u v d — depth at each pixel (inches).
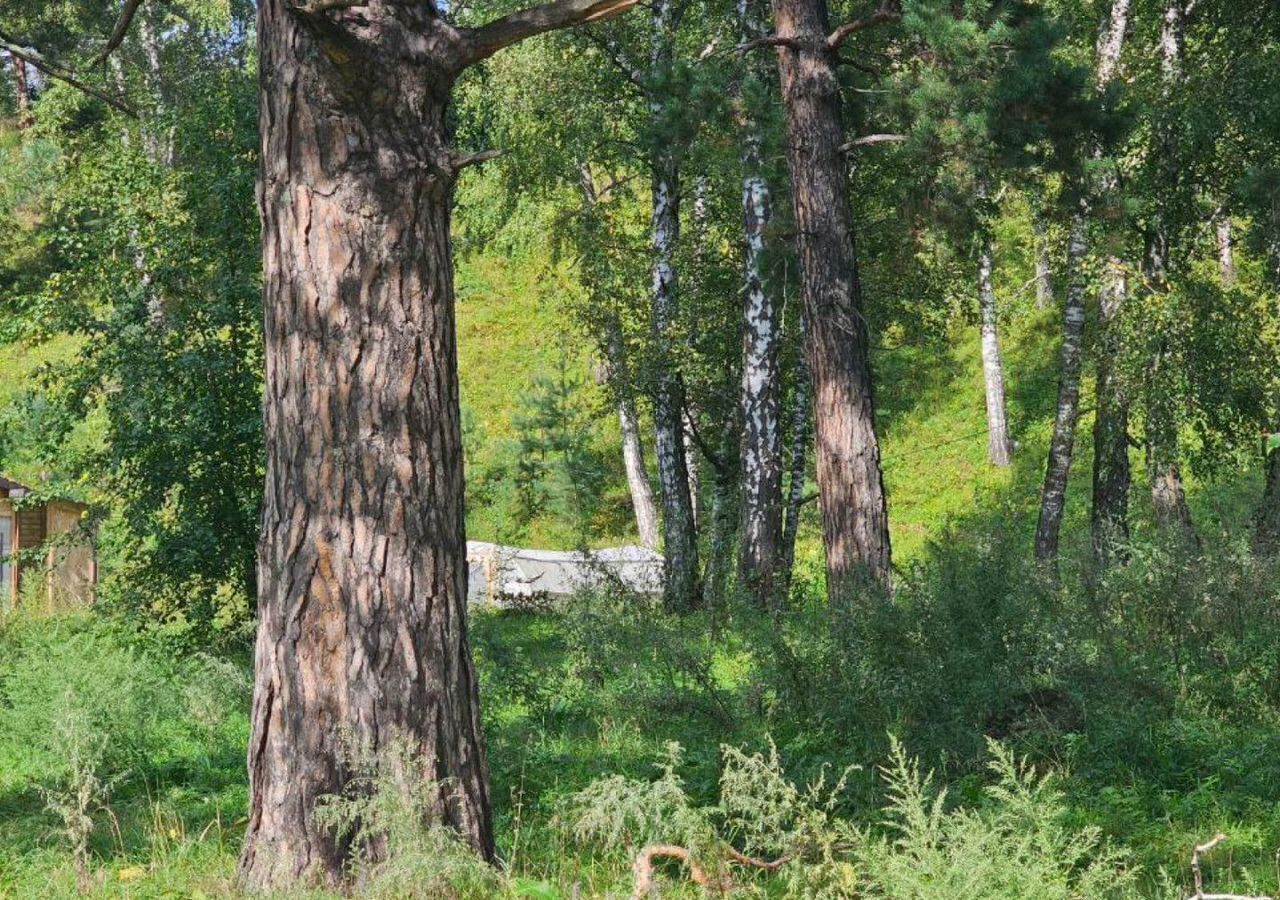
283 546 251.4
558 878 246.5
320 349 250.4
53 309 695.7
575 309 1074.7
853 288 599.2
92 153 737.0
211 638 642.8
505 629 681.0
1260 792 314.2
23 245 1718.8
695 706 406.9
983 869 174.7
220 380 687.1
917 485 1427.2
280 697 250.2
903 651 359.9
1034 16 681.6
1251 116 822.5
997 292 1414.9
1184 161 847.7
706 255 1026.7
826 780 318.7
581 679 438.0
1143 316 822.5
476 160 254.7
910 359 1616.6
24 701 436.1
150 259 695.7
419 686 249.4
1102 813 302.0
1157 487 835.4
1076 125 674.2
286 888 238.8
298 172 251.8
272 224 255.0
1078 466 1390.3
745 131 721.0
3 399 1619.1
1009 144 675.4
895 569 507.5
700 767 346.6
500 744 366.9
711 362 1024.9
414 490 251.4
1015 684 358.3
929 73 670.5
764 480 824.9
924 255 954.7
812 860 207.9
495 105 1109.1
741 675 441.1
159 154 794.2
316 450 249.8
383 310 251.0
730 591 546.0
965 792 312.3
